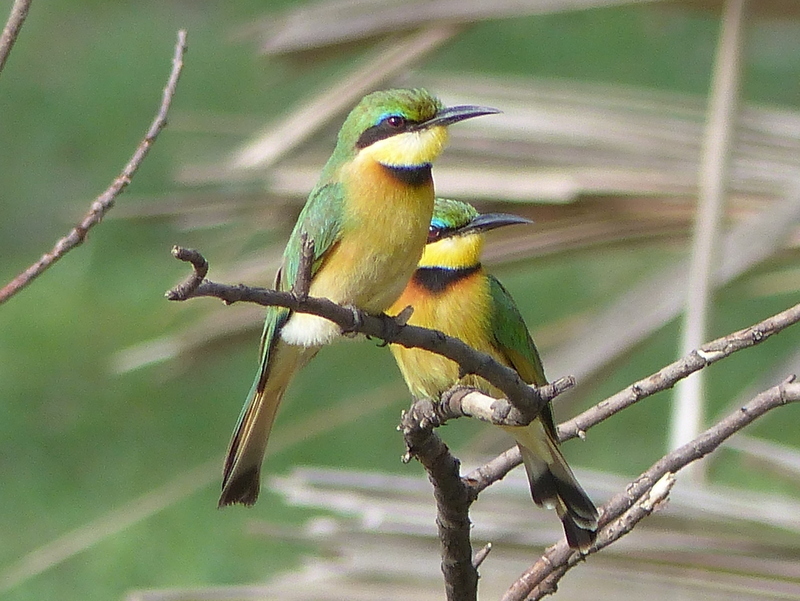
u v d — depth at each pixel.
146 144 5.99
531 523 7.84
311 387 20.22
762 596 7.34
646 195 9.59
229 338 10.27
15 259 24.45
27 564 16.86
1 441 19.41
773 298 21.09
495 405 6.29
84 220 5.80
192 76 28.98
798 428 18.25
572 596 7.39
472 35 28.75
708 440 6.38
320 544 8.09
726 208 9.74
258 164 10.09
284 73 11.02
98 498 18.28
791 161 9.75
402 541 7.80
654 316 9.38
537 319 21.08
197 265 5.11
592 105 10.03
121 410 20.08
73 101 28.61
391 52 10.20
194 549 17.11
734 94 8.92
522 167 9.80
